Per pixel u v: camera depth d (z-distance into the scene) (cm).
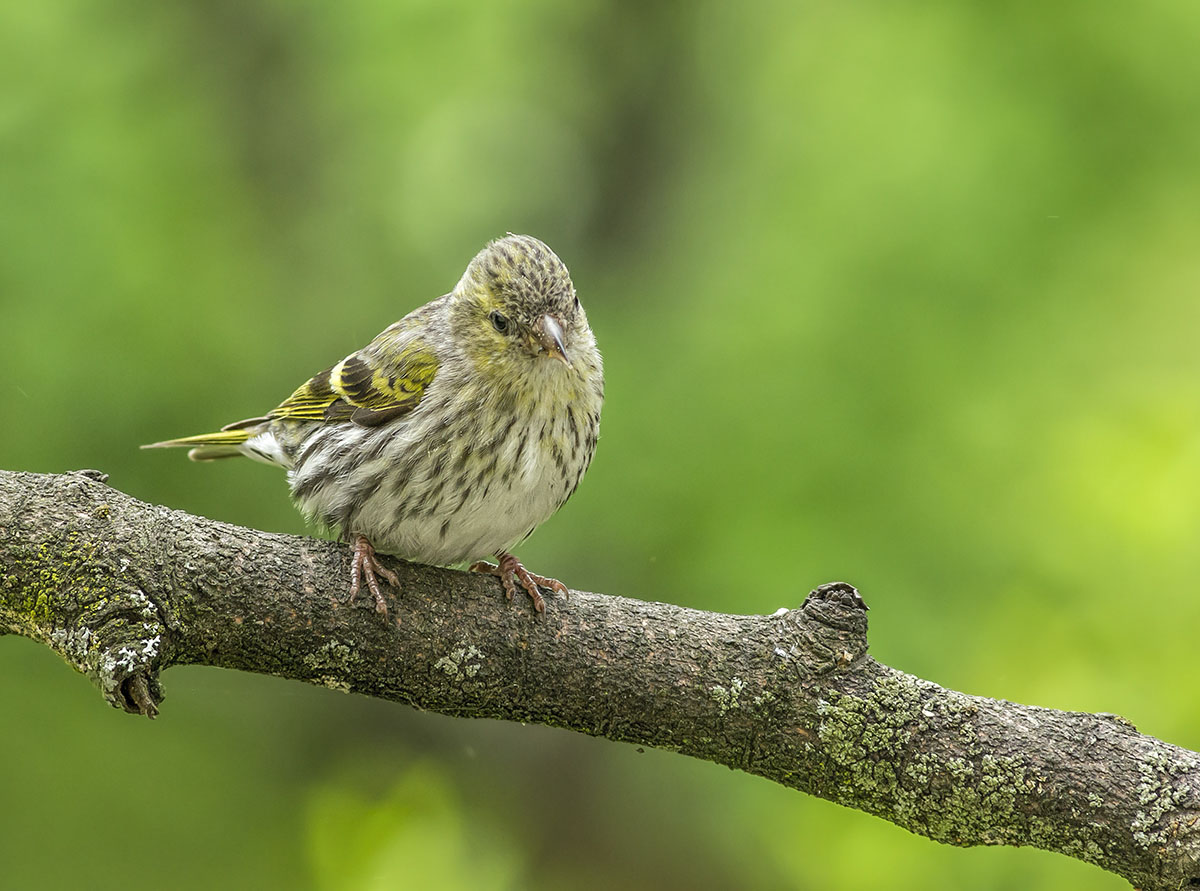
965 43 1467
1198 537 1188
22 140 1342
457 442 745
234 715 1389
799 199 1418
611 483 1315
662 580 1286
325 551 662
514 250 768
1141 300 1367
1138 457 1234
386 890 1450
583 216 1789
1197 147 1430
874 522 1251
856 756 660
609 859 1573
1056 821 645
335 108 1611
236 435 866
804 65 1515
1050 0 1472
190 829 1261
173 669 1320
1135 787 640
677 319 1430
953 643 1195
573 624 673
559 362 748
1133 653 1163
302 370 1437
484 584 680
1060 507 1234
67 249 1291
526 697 670
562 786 1611
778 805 1213
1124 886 1095
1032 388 1309
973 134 1410
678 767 1311
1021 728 655
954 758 651
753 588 1227
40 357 1244
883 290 1347
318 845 1407
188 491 1271
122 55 1437
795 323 1347
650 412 1349
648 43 1795
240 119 1555
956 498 1253
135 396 1261
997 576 1221
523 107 1789
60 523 627
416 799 1509
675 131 1786
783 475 1284
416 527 762
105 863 1216
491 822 1558
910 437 1287
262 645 642
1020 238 1371
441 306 802
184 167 1418
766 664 669
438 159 1711
